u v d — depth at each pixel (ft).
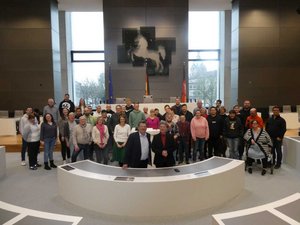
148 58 37.60
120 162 18.56
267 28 36.47
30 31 35.01
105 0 37.01
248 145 18.70
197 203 12.29
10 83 35.53
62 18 42.50
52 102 23.85
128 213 11.89
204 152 21.59
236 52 37.27
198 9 41.81
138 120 21.65
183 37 37.68
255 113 19.21
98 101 45.57
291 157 19.81
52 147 20.03
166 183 11.78
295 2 36.40
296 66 36.99
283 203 9.11
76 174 13.01
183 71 37.73
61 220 8.32
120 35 37.35
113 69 37.63
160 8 37.37
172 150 14.79
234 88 38.24
